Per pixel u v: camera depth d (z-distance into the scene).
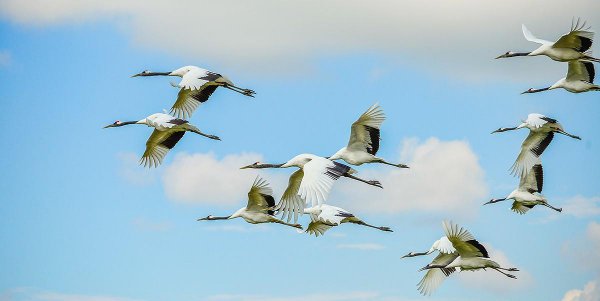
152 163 37.78
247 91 36.59
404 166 31.61
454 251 35.31
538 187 40.66
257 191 36.12
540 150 39.38
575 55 34.94
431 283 36.03
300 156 30.14
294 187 30.44
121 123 38.12
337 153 31.86
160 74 39.34
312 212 36.88
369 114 31.20
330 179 27.25
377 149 31.52
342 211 36.78
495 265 33.44
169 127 36.44
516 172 39.53
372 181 31.94
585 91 37.03
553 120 38.34
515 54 35.91
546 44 35.50
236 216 37.03
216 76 35.44
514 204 42.06
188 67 37.88
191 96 36.50
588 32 34.12
